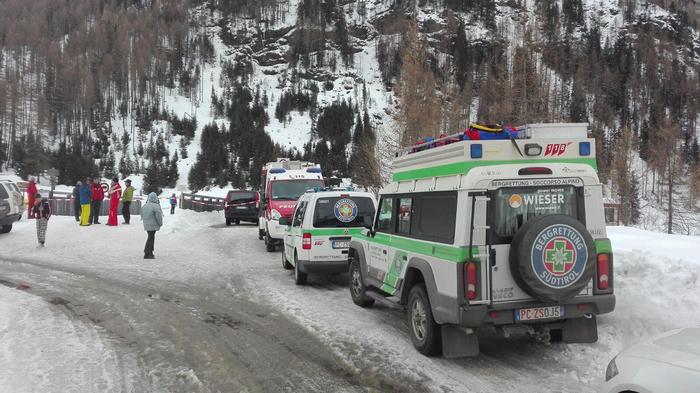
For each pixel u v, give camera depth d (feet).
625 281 22.86
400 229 20.93
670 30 477.77
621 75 343.46
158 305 26.61
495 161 16.16
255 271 38.29
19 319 23.18
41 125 333.01
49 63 421.59
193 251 49.80
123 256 45.78
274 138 393.70
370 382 15.56
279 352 18.66
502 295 15.67
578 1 472.03
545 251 15.15
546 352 17.92
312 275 36.29
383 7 577.84
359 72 510.99
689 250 28.73
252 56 555.28
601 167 82.02
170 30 541.75
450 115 67.15
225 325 22.58
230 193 82.84
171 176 298.15
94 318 23.70
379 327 21.94
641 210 122.72
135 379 15.84
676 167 116.37
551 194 16.22
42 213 50.42
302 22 551.18
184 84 464.65
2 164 294.25
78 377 15.92
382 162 68.90
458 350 16.63
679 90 336.90
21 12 570.87
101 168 320.29
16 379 15.61
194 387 15.23
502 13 483.10
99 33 501.97
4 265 40.22
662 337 10.89
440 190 17.39
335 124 384.06
